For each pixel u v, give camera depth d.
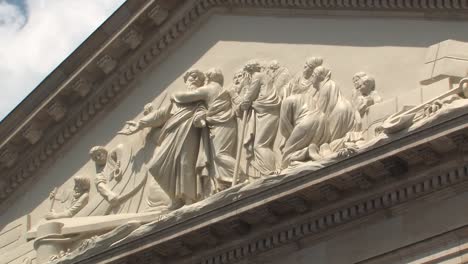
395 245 38.72
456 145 37.94
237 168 41.44
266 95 41.69
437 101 38.28
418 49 40.09
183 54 44.22
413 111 38.44
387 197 38.94
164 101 43.97
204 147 42.28
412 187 38.66
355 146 38.84
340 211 39.53
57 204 45.34
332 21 41.75
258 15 43.16
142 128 43.78
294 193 39.41
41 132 45.84
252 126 41.66
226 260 41.16
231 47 43.31
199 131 42.59
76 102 45.50
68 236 44.09
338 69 41.06
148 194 43.25
